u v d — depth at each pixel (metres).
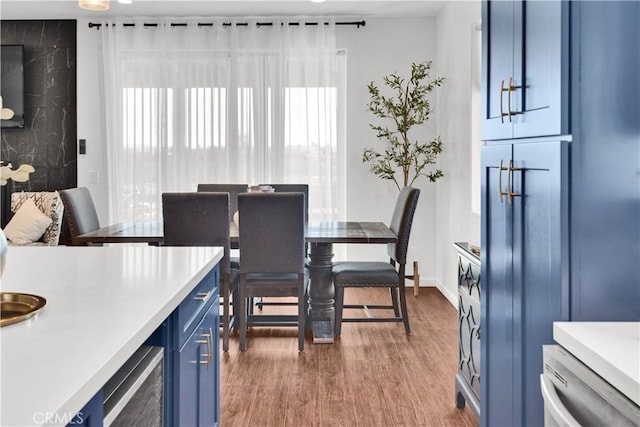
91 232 4.02
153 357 1.24
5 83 5.55
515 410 1.66
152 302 1.30
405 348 3.66
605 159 1.33
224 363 3.37
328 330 3.87
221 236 3.54
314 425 2.54
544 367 1.32
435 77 5.55
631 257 1.34
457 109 4.75
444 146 5.26
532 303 1.51
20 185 5.71
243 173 5.54
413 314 4.57
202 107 5.51
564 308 1.33
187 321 1.57
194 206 3.51
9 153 5.71
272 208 3.50
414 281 5.27
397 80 5.32
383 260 5.71
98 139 5.60
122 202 5.50
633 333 1.20
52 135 5.69
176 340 1.46
